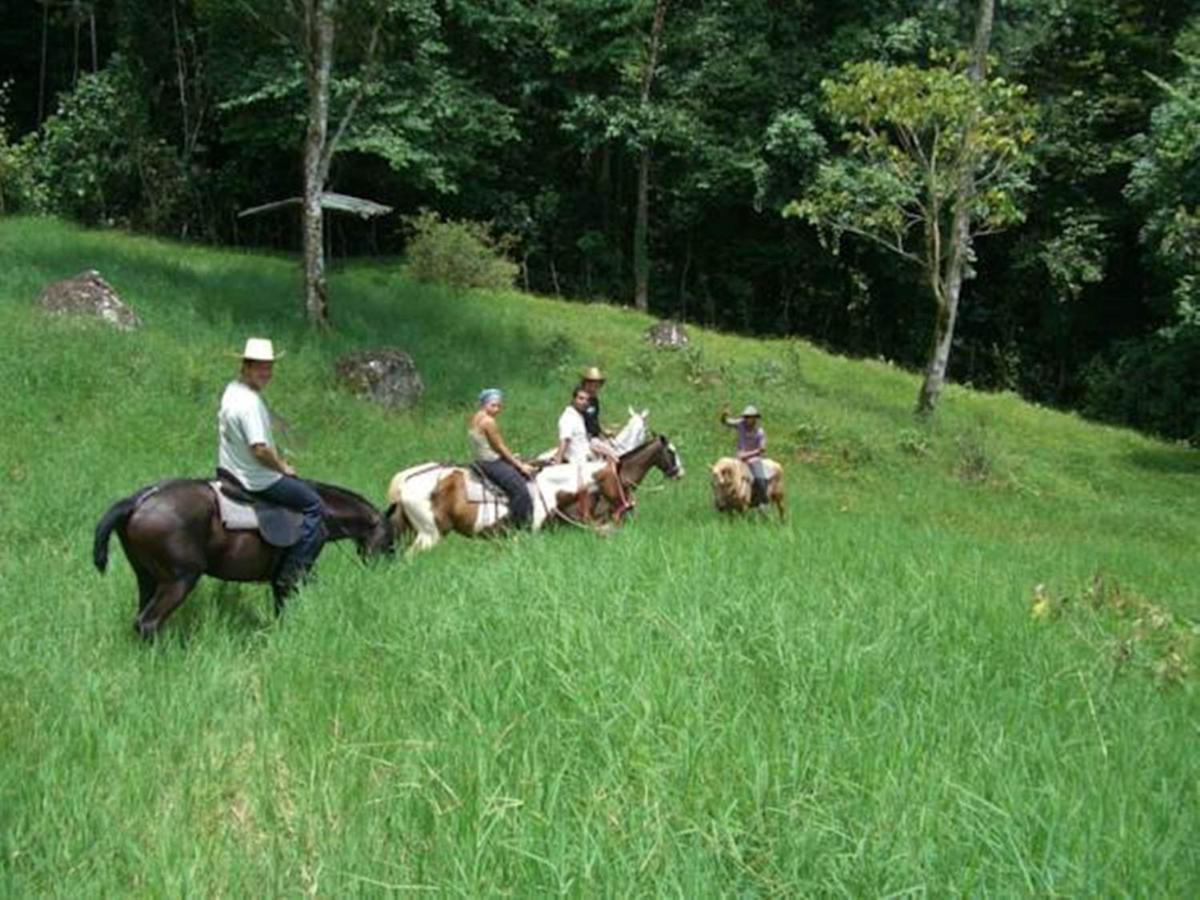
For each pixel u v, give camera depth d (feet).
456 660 22.06
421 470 37.22
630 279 130.31
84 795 16.98
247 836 16.43
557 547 33.63
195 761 18.62
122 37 124.06
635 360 84.94
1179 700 22.36
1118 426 106.63
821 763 16.70
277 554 27.76
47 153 120.16
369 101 112.57
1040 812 15.34
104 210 119.55
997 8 117.39
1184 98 92.89
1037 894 13.33
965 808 15.16
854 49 112.47
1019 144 96.73
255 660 24.70
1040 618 26.94
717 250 132.67
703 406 78.43
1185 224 90.94
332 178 124.26
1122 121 118.83
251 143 117.19
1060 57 121.29
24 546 34.86
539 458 43.47
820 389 90.33
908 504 65.41
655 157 128.06
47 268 75.97
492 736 18.01
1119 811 15.35
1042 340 127.44
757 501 50.26
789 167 114.83
